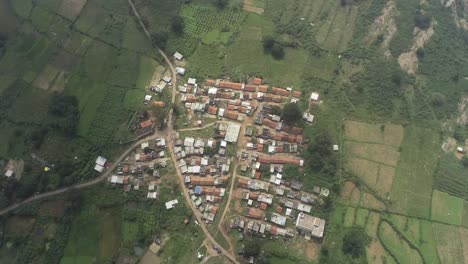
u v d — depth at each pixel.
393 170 99.50
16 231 95.62
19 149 102.31
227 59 113.12
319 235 91.31
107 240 94.38
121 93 109.00
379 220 94.94
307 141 101.12
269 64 111.62
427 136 103.75
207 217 94.81
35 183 98.06
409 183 98.44
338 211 95.25
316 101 106.75
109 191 98.56
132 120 105.75
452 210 96.38
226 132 102.06
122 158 102.00
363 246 91.69
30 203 97.44
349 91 108.31
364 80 109.62
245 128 103.31
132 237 94.31
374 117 105.25
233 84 108.25
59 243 93.44
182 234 94.38
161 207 96.44
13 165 101.06
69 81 110.31
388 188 97.75
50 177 99.06
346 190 97.44
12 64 113.19
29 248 93.56
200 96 108.12
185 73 111.38
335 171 98.00
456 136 104.44
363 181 98.00
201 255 92.19
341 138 102.69
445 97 108.94
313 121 104.00
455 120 106.88
